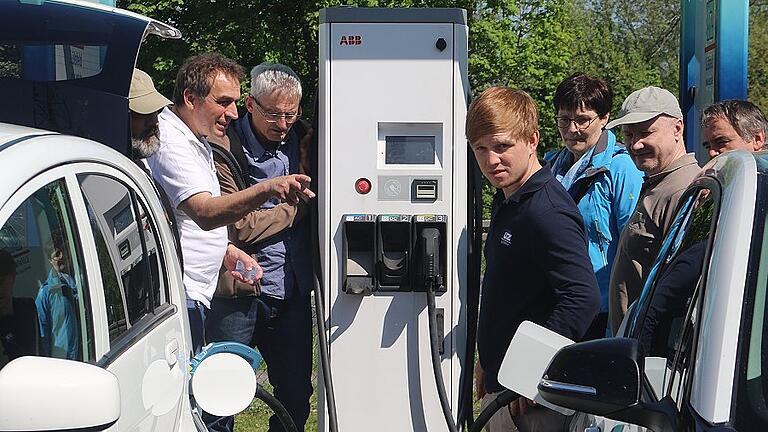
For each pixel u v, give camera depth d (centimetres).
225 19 2064
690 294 238
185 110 481
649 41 4266
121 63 349
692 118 615
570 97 489
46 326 222
